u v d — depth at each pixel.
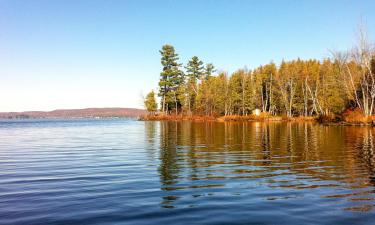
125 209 7.26
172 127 48.62
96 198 8.17
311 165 13.07
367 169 12.08
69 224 6.31
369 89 53.94
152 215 6.84
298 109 85.75
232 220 6.54
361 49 48.56
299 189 9.05
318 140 24.34
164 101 96.06
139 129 45.31
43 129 52.09
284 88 84.38
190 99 95.81
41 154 17.38
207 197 8.26
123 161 14.41
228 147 19.91
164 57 95.56
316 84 78.81
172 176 10.94
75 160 14.91
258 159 14.79
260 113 81.50
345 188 9.13
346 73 57.22
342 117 55.03
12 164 13.84
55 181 10.22
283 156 15.75
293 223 6.35
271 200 7.97
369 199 8.00
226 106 86.88
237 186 9.45
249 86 88.06
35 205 7.58
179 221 6.47
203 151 17.94
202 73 104.12
